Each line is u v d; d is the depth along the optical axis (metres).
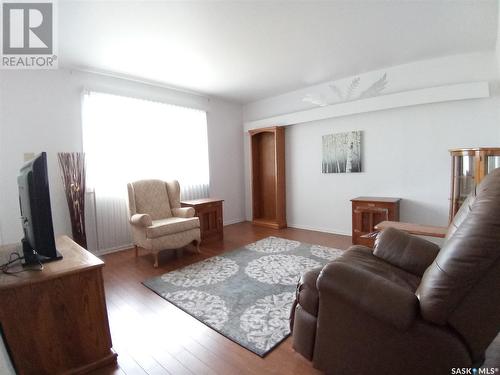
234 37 2.64
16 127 2.97
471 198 1.43
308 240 3.96
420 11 2.28
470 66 3.14
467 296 0.99
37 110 3.10
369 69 3.68
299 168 4.73
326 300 1.32
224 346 1.71
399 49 3.04
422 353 1.08
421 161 3.52
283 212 4.88
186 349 1.70
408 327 1.06
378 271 1.64
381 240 1.90
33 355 1.41
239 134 5.43
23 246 1.65
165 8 2.12
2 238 2.88
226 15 2.25
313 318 1.42
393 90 3.62
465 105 3.19
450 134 3.30
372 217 3.54
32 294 1.40
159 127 4.08
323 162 4.39
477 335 1.01
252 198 5.27
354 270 1.24
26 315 1.39
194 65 3.34
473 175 2.85
